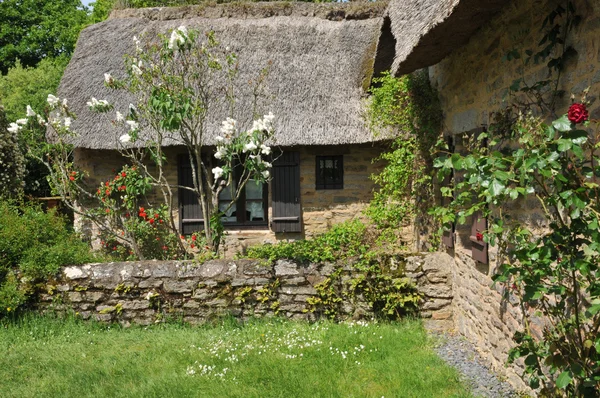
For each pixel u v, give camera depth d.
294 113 8.35
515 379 3.93
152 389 4.04
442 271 5.78
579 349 2.67
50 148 7.49
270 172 8.70
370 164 8.61
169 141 8.19
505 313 4.10
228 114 8.41
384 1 10.16
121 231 8.52
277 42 9.42
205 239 7.50
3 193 10.51
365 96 8.61
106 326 5.97
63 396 4.02
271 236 8.84
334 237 6.48
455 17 3.92
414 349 4.86
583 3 2.80
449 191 3.79
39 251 6.20
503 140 3.86
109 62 9.38
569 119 2.45
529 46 3.54
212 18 10.13
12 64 21.78
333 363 4.46
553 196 2.64
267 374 4.24
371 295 5.75
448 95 5.88
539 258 2.71
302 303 5.90
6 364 4.77
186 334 5.58
